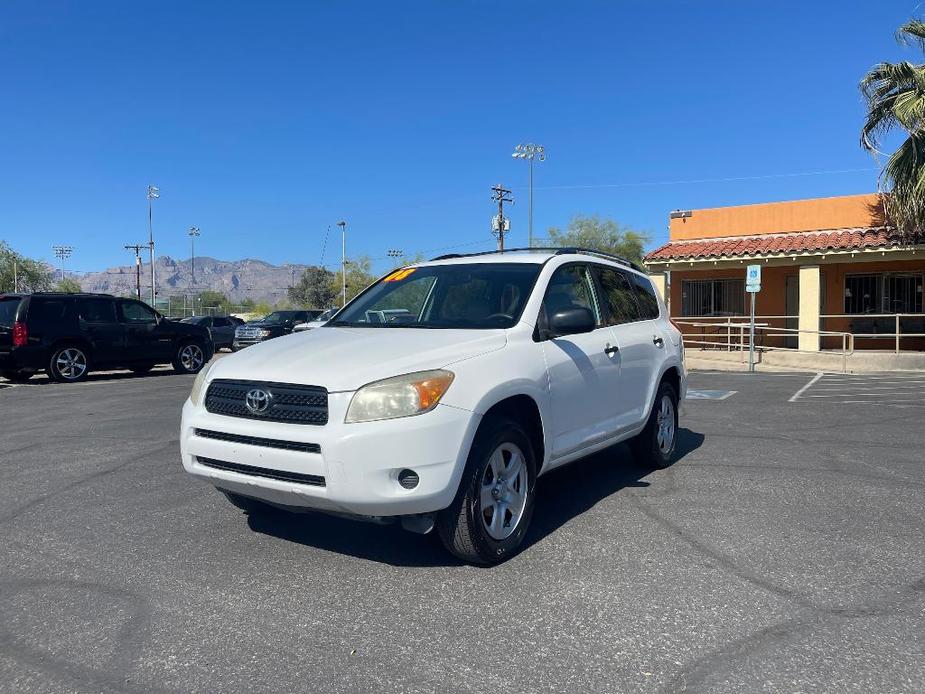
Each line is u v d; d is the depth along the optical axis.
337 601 3.77
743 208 21.72
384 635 3.40
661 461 6.57
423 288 5.53
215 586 3.97
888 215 18.81
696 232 22.45
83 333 15.43
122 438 8.38
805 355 18.47
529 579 4.03
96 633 3.44
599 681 2.98
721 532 4.80
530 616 3.58
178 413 10.33
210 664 3.14
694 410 10.42
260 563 4.30
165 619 3.58
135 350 16.44
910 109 15.90
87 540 4.74
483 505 4.16
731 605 3.68
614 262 6.46
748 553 4.41
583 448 5.21
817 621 3.49
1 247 67.19
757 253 19.19
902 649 3.22
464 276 5.46
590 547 4.54
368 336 4.69
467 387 4.06
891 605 3.67
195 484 6.17
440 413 3.89
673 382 6.91
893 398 11.78
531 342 4.77
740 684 2.94
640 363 6.05
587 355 5.23
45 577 4.12
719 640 3.31
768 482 6.12
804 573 4.09
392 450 3.78
